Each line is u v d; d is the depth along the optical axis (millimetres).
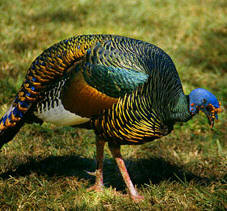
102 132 7953
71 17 17812
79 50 7797
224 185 8898
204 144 11125
